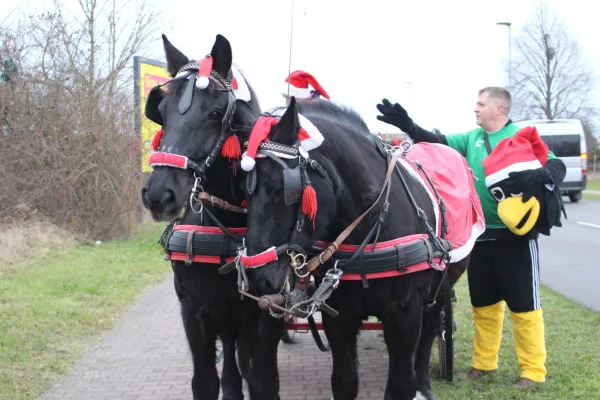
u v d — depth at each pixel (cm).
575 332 604
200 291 354
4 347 566
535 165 434
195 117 307
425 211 362
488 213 470
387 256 328
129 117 1240
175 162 299
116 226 1234
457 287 861
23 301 719
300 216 282
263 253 276
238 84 337
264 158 280
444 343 484
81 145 1171
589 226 1530
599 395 439
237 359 461
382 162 349
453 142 502
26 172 1144
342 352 354
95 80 1236
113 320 689
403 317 343
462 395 455
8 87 1132
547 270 954
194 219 360
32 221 1119
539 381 468
